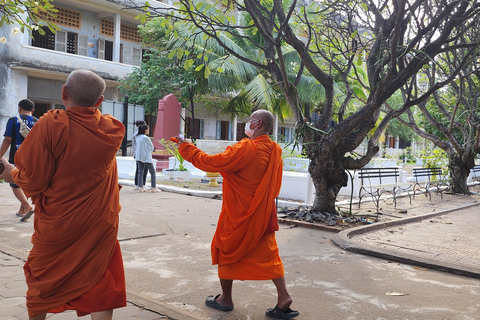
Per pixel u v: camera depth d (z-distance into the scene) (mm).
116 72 23109
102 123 2434
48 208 2305
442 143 13930
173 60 21047
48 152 2254
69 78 2404
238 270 3332
